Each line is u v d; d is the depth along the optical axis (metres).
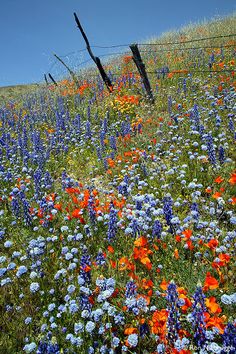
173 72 5.18
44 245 1.85
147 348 1.19
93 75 7.12
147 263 1.44
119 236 1.81
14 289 1.60
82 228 2.01
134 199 2.03
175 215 1.96
